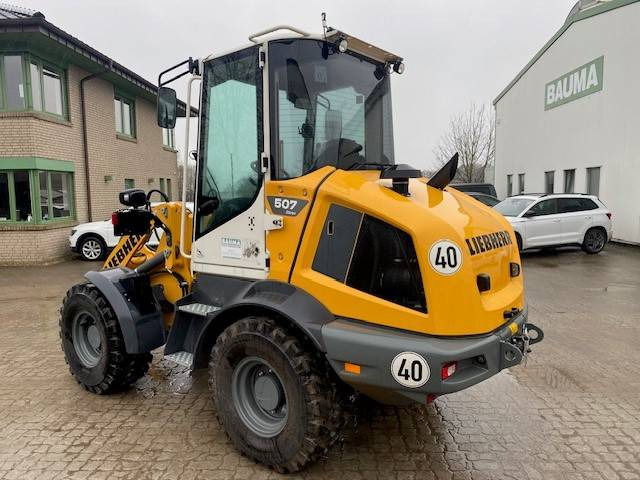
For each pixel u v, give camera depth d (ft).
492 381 15.49
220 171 11.78
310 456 9.93
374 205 9.62
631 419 12.96
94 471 10.61
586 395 14.46
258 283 10.77
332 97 11.76
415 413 13.39
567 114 64.18
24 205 41.75
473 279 9.61
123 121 58.75
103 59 47.14
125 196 14.25
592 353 17.97
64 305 14.88
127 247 17.08
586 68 58.70
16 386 15.30
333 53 11.79
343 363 9.51
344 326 9.65
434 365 8.92
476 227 10.51
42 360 17.71
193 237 12.55
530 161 78.38
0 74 40.37
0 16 45.24
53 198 44.06
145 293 14.24
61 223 44.24
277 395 10.62
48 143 42.39
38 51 41.55
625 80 51.06
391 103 13.41
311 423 9.76
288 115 10.86
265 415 11.00
